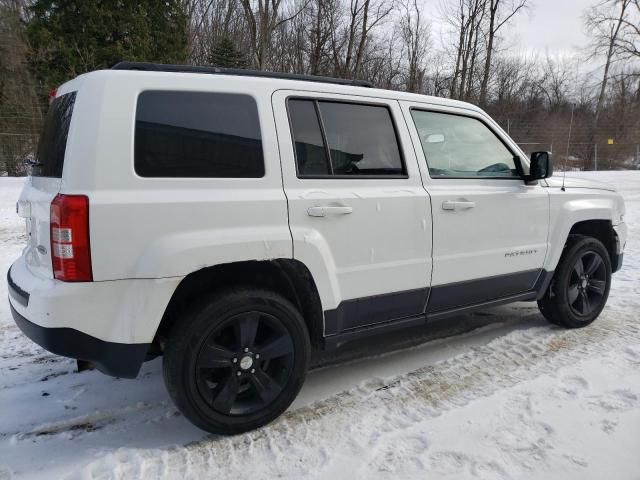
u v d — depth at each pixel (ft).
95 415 9.98
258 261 9.13
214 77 9.12
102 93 8.17
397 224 10.70
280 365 9.66
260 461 8.49
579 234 14.67
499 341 13.48
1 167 66.49
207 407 8.85
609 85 93.76
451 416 9.73
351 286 10.26
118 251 7.96
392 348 13.30
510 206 12.59
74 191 7.81
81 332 7.92
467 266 11.96
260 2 68.69
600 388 10.71
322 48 81.41
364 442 8.97
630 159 90.94
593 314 14.64
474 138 12.72
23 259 10.22
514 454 8.54
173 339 8.59
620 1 87.61
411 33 95.20
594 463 8.29
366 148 10.71
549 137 91.56
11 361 12.41
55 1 64.23
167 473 8.16
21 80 72.54
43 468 8.27
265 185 9.21
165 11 70.90
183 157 8.59
